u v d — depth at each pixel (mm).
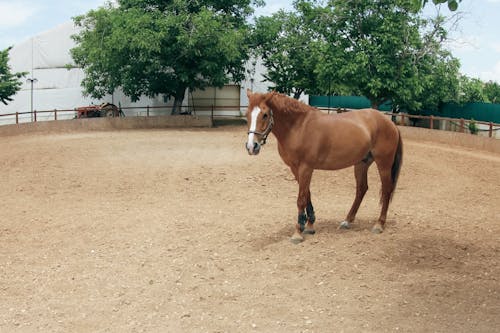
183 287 6586
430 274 6836
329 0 28859
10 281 6855
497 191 12625
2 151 19250
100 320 5730
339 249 7734
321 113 8117
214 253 7773
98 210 10625
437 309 5871
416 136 25484
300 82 31516
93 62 31344
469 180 14039
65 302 6199
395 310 5855
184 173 14258
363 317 5707
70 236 8828
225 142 21391
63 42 38375
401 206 10789
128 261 7523
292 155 7973
